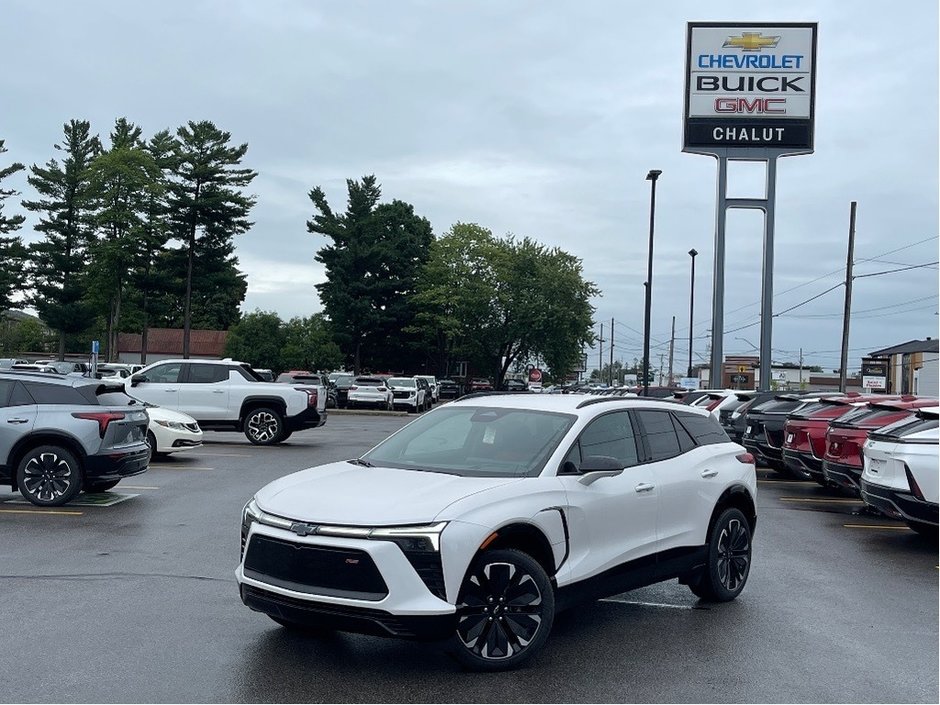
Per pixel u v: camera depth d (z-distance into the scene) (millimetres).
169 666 5590
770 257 34000
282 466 16672
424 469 6375
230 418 21047
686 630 6785
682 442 7633
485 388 72312
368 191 70750
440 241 71688
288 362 67438
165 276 55594
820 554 10062
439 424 7133
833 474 13359
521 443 6559
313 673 5535
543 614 5727
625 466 6898
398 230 75375
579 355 72688
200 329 95562
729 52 34062
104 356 83062
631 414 7266
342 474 6320
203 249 56281
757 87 33906
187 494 12930
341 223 69875
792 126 33812
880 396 16516
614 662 5938
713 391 23453
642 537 6809
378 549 5215
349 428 30125
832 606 7645
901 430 10562
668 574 7086
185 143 55219
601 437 6820
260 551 5629
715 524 7621
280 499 5789
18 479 11484
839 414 15398
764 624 7004
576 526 6156
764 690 5469
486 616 5582
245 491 13305
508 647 5637
